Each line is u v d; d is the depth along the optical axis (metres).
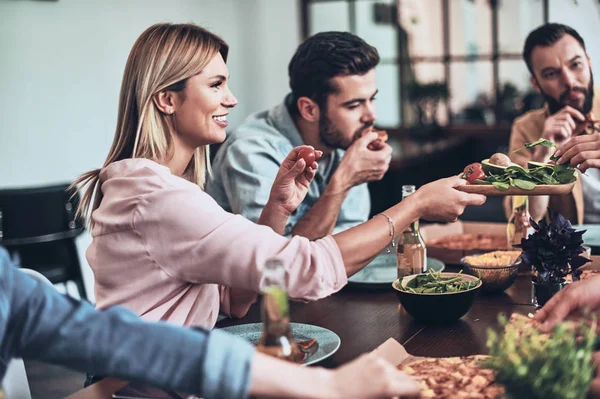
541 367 0.88
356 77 2.27
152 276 1.36
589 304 1.15
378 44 6.41
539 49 2.68
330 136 2.33
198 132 1.51
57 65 4.24
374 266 2.01
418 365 1.17
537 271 1.51
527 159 2.79
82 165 4.42
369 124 2.34
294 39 6.33
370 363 0.88
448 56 6.25
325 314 1.63
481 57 6.15
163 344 0.89
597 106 2.74
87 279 4.36
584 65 2.67
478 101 6.23
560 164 1.64
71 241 3.43
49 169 4.21
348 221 2.52
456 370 1.12
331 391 0.86
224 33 5.57
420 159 4.71
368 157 2.15
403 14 6.33
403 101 6.39
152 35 1.49
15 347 0.95
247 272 1.30
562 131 2.46
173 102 1.48
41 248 3.33
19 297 0.95
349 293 1.81
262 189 2.23
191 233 1.32
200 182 1.67
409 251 1.73
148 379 0.89
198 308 1.45
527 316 1.52
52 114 4.22
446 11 6.21
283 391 0.86
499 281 1.71
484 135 6.10
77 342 0.91
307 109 2.33
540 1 5.69
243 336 1.44
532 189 1.50
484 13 6.07
